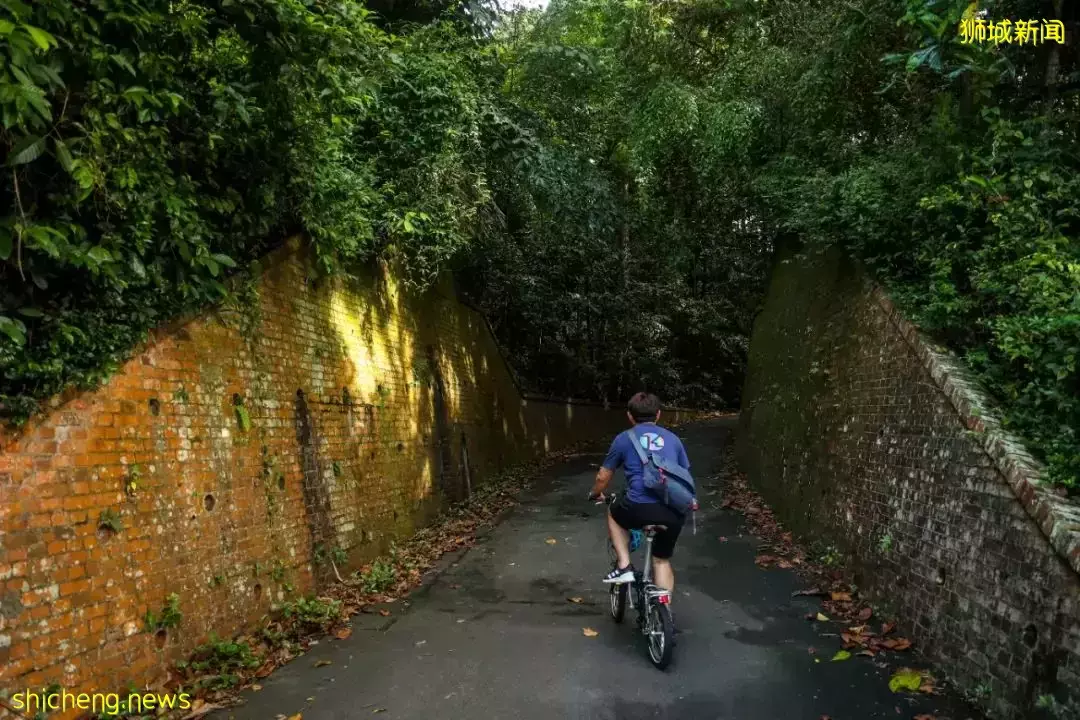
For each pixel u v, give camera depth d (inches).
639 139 488.1
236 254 228.2
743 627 224.7
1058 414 173.8
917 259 258.4
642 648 210.8
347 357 312.7
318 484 269.1
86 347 156.6
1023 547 156.6
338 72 204.4
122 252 167.0
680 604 248.4
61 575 144.7
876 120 371.6
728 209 685.3
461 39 364.5
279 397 247.9
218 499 203.6
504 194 472.4
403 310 395.5
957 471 190.4
